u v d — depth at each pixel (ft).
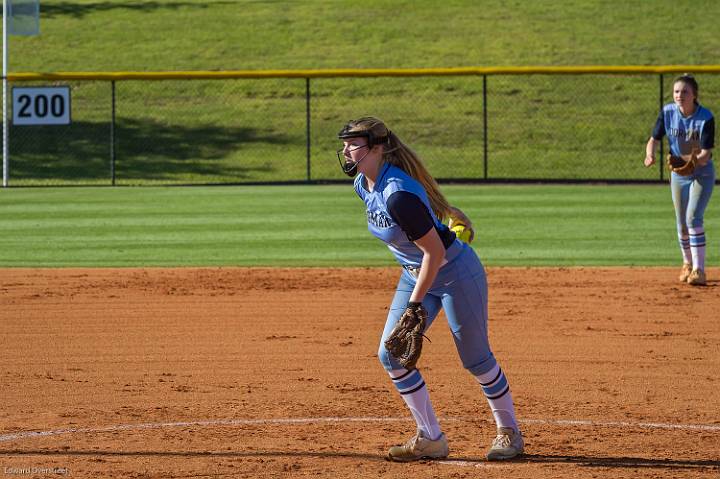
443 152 358.43
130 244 188.65
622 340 111.86
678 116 140.97
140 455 70.59
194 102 419.54
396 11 532.32
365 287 146.10
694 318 123.24
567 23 499.51
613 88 412.98
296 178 332.80
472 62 446.60
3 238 195.52
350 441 74.49
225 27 515.09
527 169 340.18
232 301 136.46
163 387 92.22
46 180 333.21
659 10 515.91
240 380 94.89
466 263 67.00
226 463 68.54
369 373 97.60
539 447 72.84
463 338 68.13
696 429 77.71
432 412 69.67
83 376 96.53
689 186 143.23
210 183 290.15
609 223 208.44
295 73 276.00
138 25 520.42
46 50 480.23
